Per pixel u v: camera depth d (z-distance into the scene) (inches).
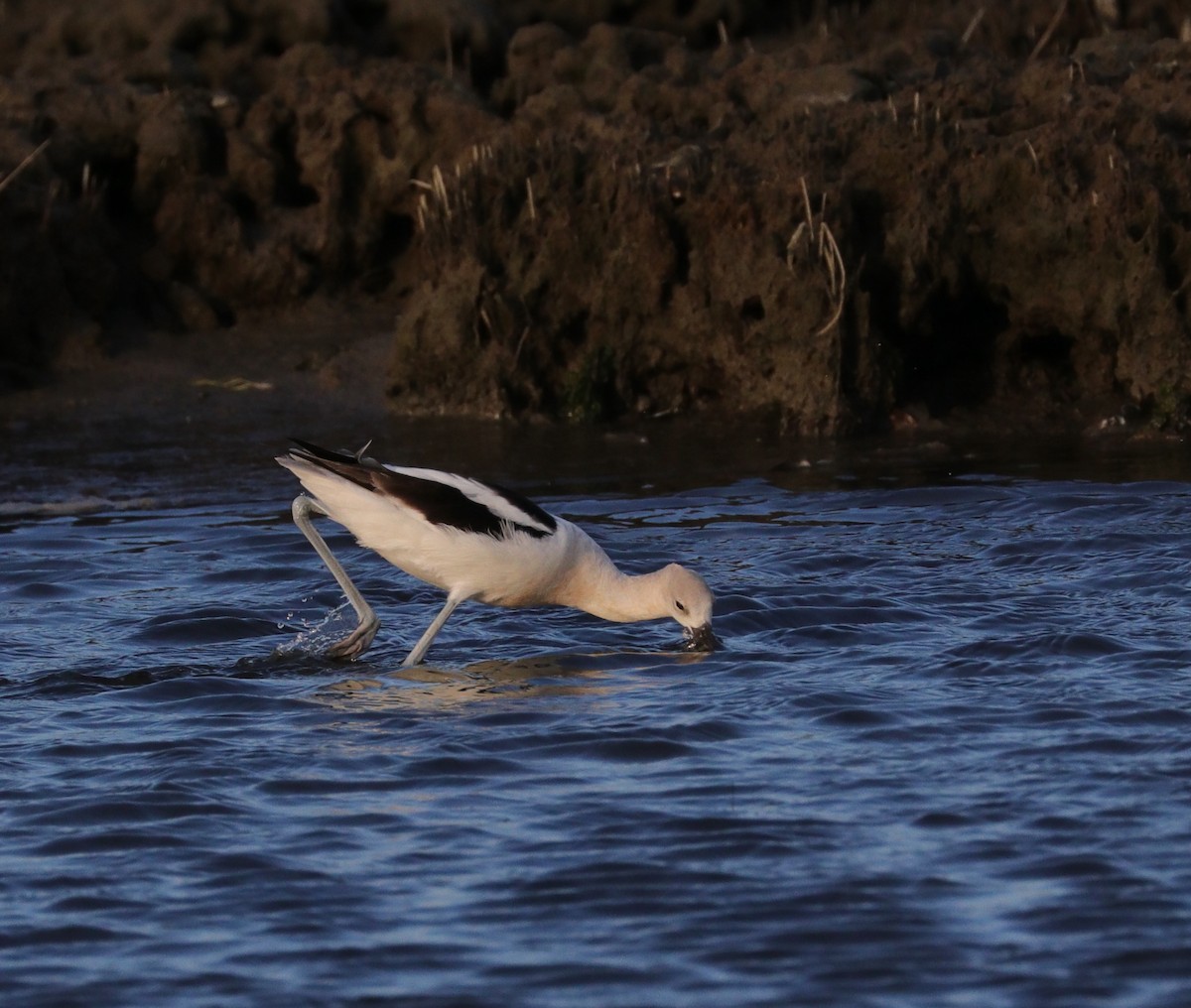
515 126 787.4
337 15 876.6
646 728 384.2
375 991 270.5
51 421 705.0
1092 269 701.9
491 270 731.4
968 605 479.8
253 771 362.6
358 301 804.6
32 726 393.1
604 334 725.9
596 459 660.7
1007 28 913.5
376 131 800.9
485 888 305.4
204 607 486.6
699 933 287.3
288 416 713.6
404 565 447.8
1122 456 655.1
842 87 784.9
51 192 758.5
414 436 690.2
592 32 865.5
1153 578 498.9
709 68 845.8
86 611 488.7
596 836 326.0
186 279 794.8
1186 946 279.4
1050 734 377.1
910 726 384.2
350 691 419.8
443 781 356.2
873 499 601.0
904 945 281.9
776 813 335.9
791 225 706.8
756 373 712.4
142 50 864.9
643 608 453.1
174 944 287.0
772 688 413.1
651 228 716.7
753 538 554.3
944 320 732.0
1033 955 277.6
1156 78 784.3
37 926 293.7
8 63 877.8
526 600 454.6
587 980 272.4
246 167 802.2
